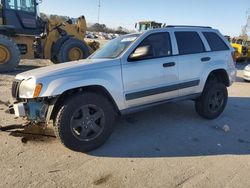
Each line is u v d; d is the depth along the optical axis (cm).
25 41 1308
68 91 414
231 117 628
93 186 334
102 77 427
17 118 554
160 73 491
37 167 373
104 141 439
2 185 329
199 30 580
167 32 522
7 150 418
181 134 509
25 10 1291
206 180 355
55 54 1329
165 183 345
